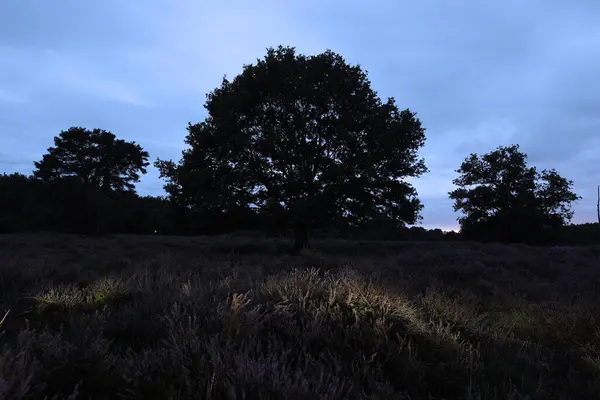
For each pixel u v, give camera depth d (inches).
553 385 163.5
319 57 1250.6
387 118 1235.2
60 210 2620.6
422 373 156.1
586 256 908.6
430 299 258.7
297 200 1088.8
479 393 135.9
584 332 226.8
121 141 2923.2
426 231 3132.4
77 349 134.9
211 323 176.1
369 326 189.5
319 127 1158.3
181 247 1127.6
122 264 518.0
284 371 130.8
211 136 1176.8
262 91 1198.9
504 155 2800.2
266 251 1021.8
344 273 294.0
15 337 181.5
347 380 142.2
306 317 194.9
